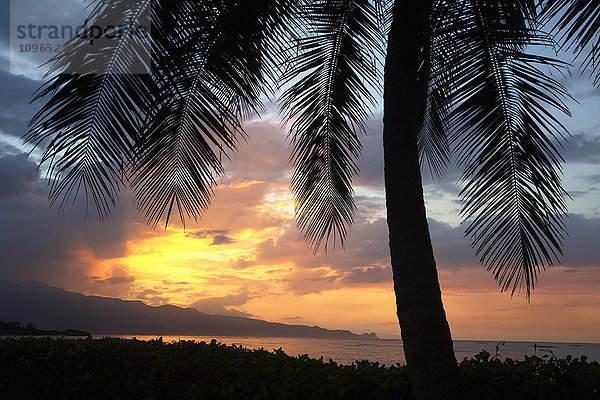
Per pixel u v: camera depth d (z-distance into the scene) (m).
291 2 3.77
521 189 3.97
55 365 4.77
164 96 3.29
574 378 2.66
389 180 3.03
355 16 4.44
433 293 2.77
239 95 3.94
